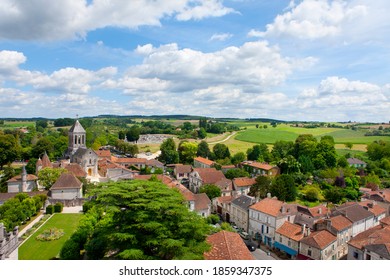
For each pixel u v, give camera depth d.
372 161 152.38
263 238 70.38
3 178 109.50
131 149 192.62
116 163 146.50
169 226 34.25
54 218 69.19
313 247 57.03
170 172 142.62
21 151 151.75
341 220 65.56
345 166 139.50
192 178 116.75
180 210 34.44
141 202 34.41
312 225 65.81
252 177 124.69
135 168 144.25
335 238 59.66
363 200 90.31
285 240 63.78
